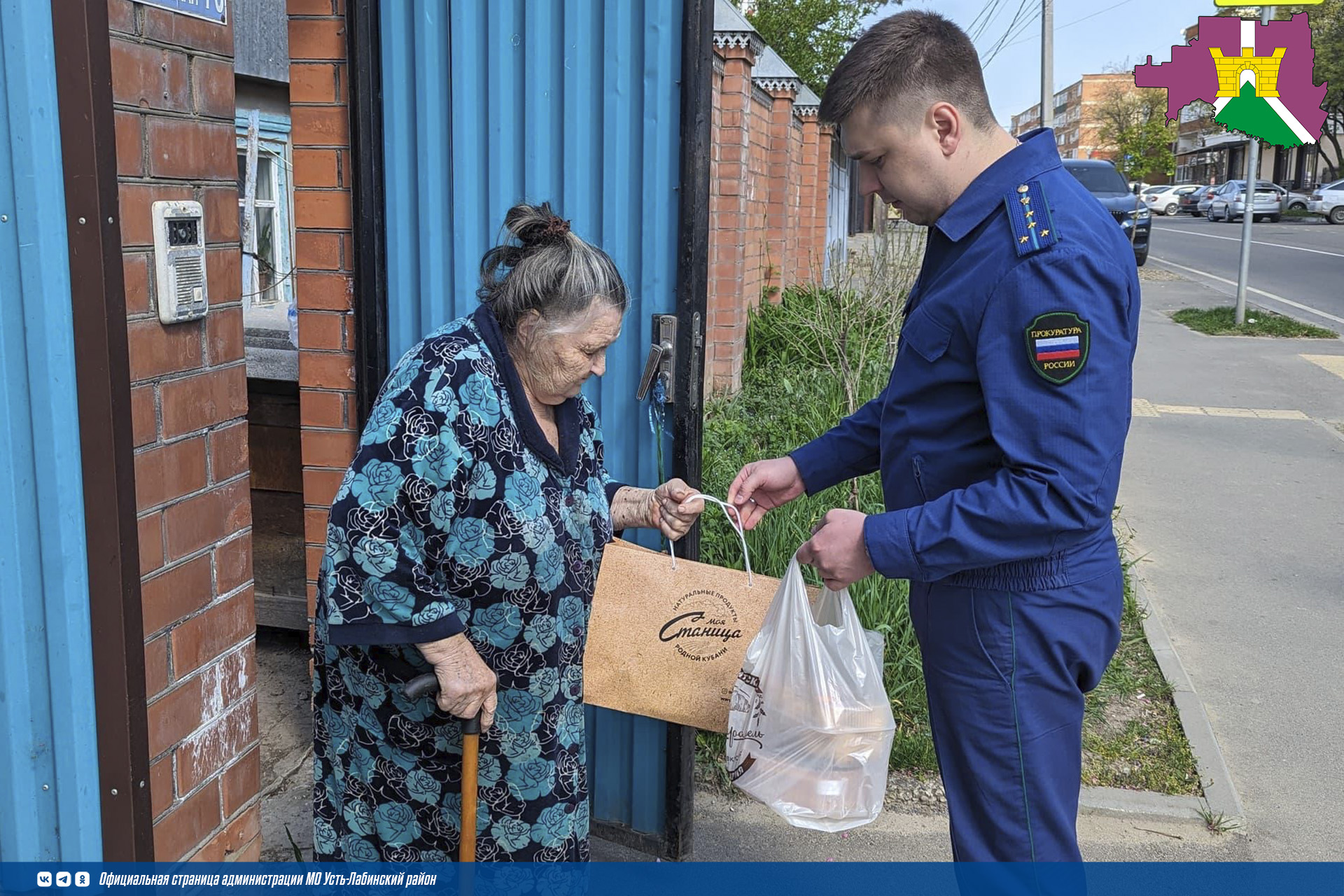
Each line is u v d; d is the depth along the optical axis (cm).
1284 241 2864
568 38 282
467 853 200
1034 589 201
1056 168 202
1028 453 190
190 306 199
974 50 205
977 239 200
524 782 209
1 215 171
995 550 194
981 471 205
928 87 200
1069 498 188
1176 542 571
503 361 193
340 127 313
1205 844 314
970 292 197
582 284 189
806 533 439
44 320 175
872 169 213
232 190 212
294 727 371
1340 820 327
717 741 360
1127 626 462
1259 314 1371
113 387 180
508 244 204
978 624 205
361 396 321
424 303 309
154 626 197
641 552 270
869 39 206
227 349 213
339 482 335
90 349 178
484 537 191
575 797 218
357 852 214
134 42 183
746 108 777
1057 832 209
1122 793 337
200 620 210
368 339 315
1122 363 192
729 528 450
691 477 288
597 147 287
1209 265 2195
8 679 183
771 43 2617
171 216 192
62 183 173
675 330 282
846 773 227
